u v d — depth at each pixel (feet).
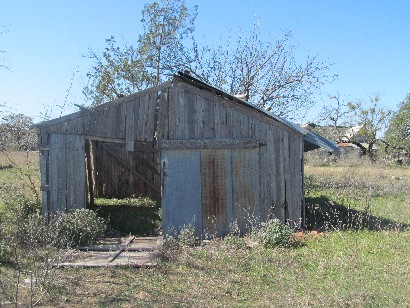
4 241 23.99
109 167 53.06
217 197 33.01
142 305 18.85
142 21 67.41
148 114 33.09
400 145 131.85
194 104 33.12
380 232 33.32
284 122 34.71
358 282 20.94
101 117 32.73
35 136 35.45
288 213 33.81
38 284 20.16
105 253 27.35
